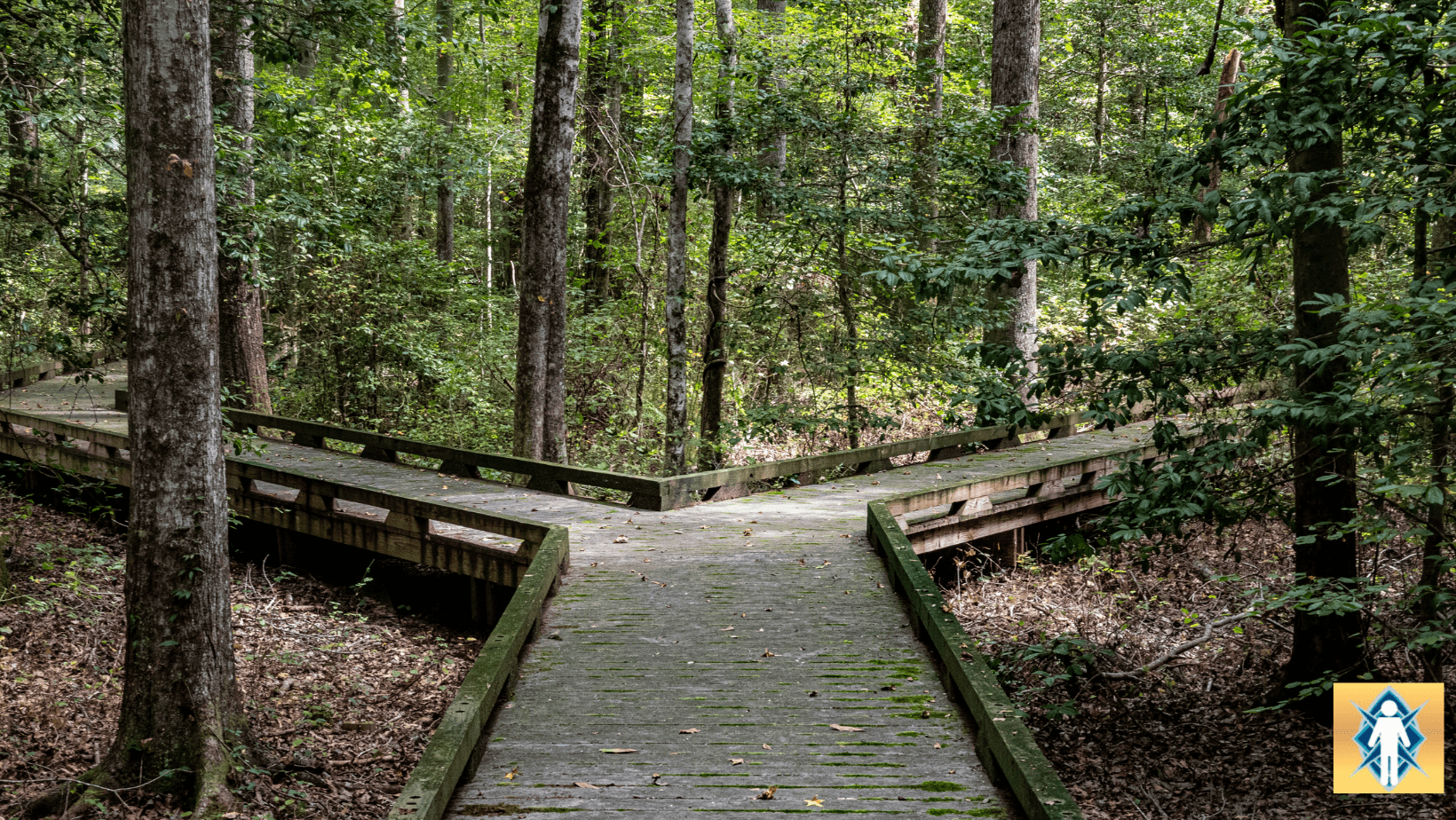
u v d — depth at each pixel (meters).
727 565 8.72
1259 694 8.12
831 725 5.50
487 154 20.17
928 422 17.22
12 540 10.89
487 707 5.25
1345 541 7.14
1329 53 5.52
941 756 5.12
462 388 17.45
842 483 12.80
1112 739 7.63
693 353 17.44
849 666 6.39
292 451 14.93
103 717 7.63
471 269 21.77
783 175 13.43
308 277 18.23
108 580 10.77
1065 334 16.81
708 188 14.86
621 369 18.00
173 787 6.07
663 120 17.17
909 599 7.15
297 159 14.98
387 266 18.67
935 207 14.24
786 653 6.62
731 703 5.82
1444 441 5.38
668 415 13.70
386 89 13.45
